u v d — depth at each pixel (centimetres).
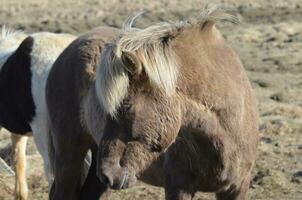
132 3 6288
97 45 973
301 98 2322
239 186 874
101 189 1071
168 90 734
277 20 4922
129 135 726
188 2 6175
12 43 1503
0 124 1412
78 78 961
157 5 6091
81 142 995
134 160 727
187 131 805
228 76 826
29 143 1836
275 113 2056
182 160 838
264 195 1372
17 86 1338
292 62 3136
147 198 1376
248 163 870
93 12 5775
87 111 924
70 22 5094
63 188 1027
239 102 833
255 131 879
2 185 1516
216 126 812
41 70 1310
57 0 6575
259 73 2900
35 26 4822
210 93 795
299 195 1370
